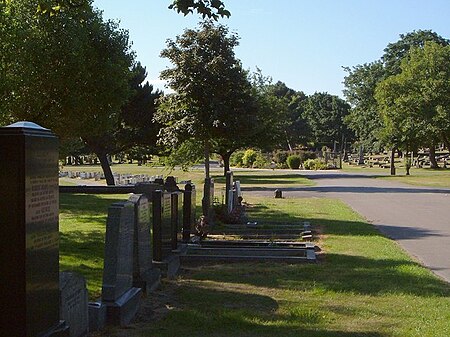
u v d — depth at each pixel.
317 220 19.72
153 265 10.02
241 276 10.66
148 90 39.03
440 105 51.00
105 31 24.64
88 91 24.25
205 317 7.92
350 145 117.25
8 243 5.08
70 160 93.50
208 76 26.31
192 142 31.03
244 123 26.91
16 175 5.07
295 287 9.80
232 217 18.48
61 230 16.53
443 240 15.80
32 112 22.72
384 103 54.22
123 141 39.66
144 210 9.23
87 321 6.89
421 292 9.46
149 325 7.59
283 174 58.44
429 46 53.69
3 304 5.08
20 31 20.73
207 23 26.66
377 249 13.70
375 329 7.43
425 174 58.28
